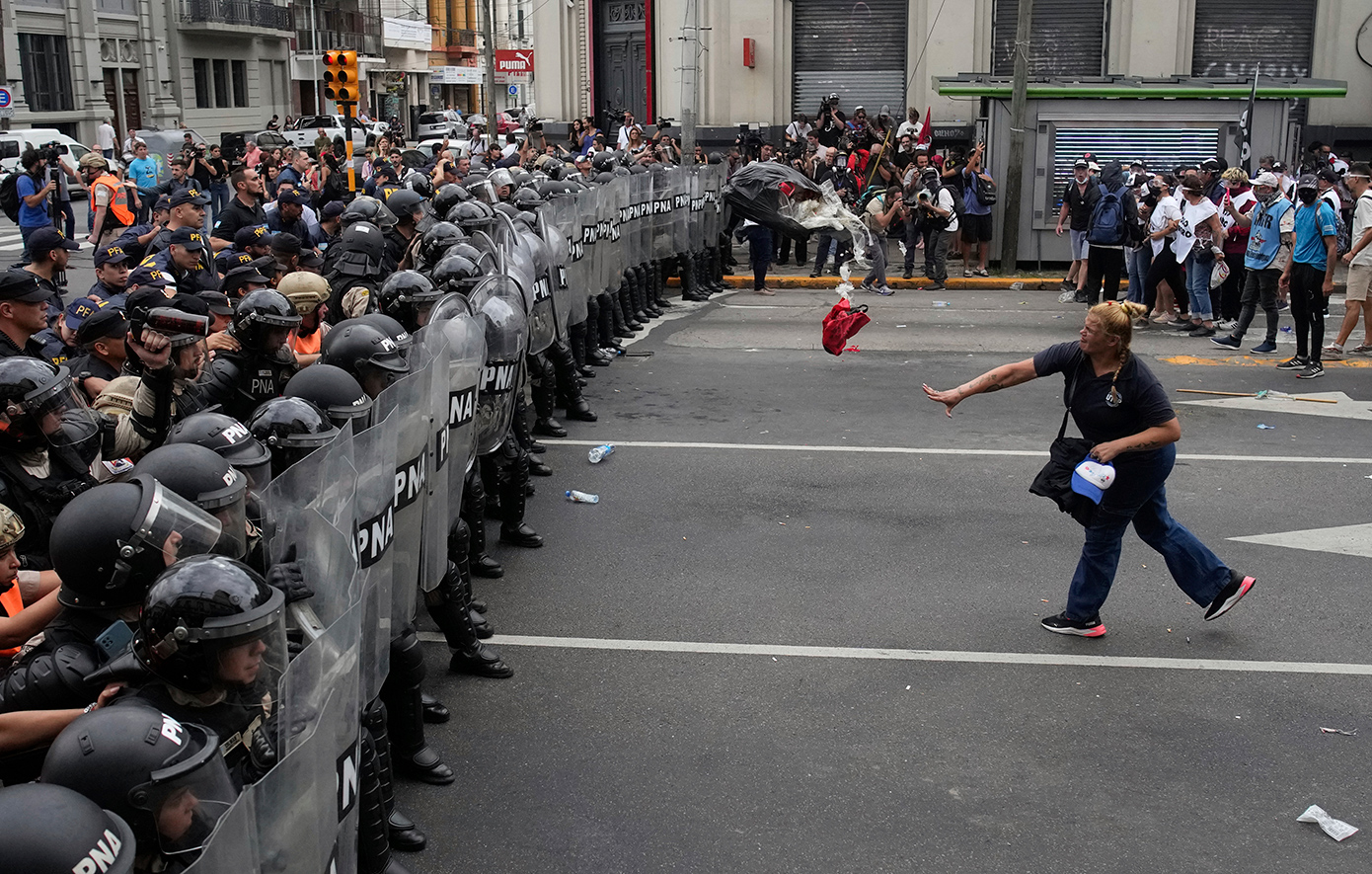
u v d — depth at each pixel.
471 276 6.50
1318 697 5.65
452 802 4.75
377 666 4.04
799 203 16.83
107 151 37.62
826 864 4.37
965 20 26.41
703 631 6.33
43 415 4.02
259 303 5.08
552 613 6.54
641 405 11.04
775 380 12.02
